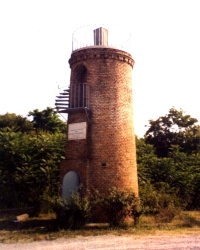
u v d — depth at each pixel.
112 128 18.34
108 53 19.17
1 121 44.41
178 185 27.53
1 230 15.15
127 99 19.44
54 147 28.66
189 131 44.78
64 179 18.25
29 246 11.72
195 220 17.64
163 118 46.22
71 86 19.73
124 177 17.98
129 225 15.29
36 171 26.50
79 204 15.28
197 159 32.78
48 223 16.56
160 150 45.06
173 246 11.38
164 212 17.61
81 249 11.07
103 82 18.84
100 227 15.08
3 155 27.31
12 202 26.28
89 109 18.52
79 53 19.66
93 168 17.75
